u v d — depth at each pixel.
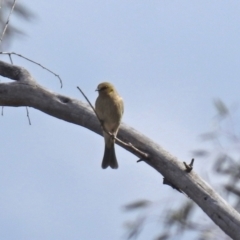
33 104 11.88
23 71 12.23
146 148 10.79
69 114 11.67
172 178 10.48
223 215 9.81
